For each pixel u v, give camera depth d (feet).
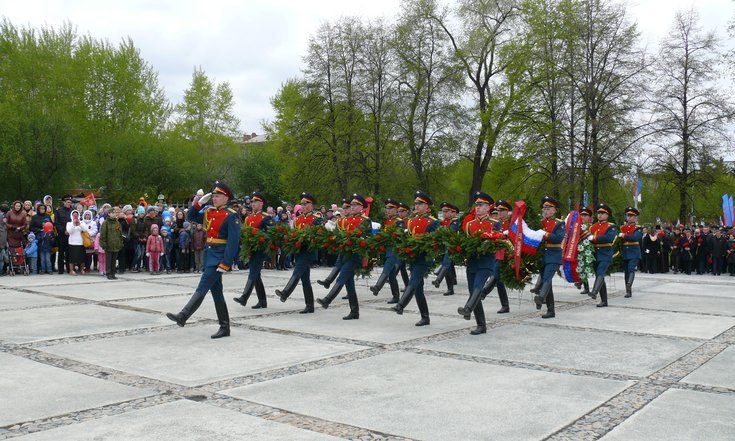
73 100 157.89
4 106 132.26
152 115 170.60
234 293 42.93
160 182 167.22
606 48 96.43
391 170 121.60
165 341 25.72
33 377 19.72
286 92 186.50
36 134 136.15
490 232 27.99
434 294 45.34
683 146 97.55
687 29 97.81
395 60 118.83
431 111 119.96
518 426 15.61
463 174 157.58
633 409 17.13
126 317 31.48
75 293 41.01
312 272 61.67
